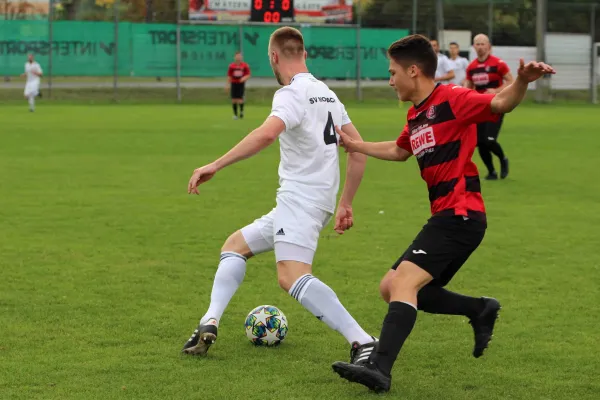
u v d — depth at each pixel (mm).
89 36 101562
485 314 14391
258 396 13273
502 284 21031
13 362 14836
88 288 20188
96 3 104250
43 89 106125
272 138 13805
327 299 14211
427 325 17500
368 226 28547
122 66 102875
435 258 13359
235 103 79625
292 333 16828
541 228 28484
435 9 111812
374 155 14891
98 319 17609
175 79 113688
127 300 19156
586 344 16297
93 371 14398
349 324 14203
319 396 13297
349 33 108375
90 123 72250
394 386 13844
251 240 15586
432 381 14141
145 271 22000
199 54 104812
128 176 40469
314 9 106812
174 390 13508
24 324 17203
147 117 80500
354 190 15359
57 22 100625
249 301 19234
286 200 14477
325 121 14633
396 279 13445
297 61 14953
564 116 87500
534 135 65000
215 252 24359
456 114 13312
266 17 105812
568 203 33719
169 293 19812
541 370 14781
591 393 13648
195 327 17109
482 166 46125
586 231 28016
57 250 24438
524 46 114688
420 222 29297
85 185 37469
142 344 15969
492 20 113500
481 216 13570
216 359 15125
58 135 61062
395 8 110562
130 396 13227
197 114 85750
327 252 24578
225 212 31078
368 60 109438
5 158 47125
